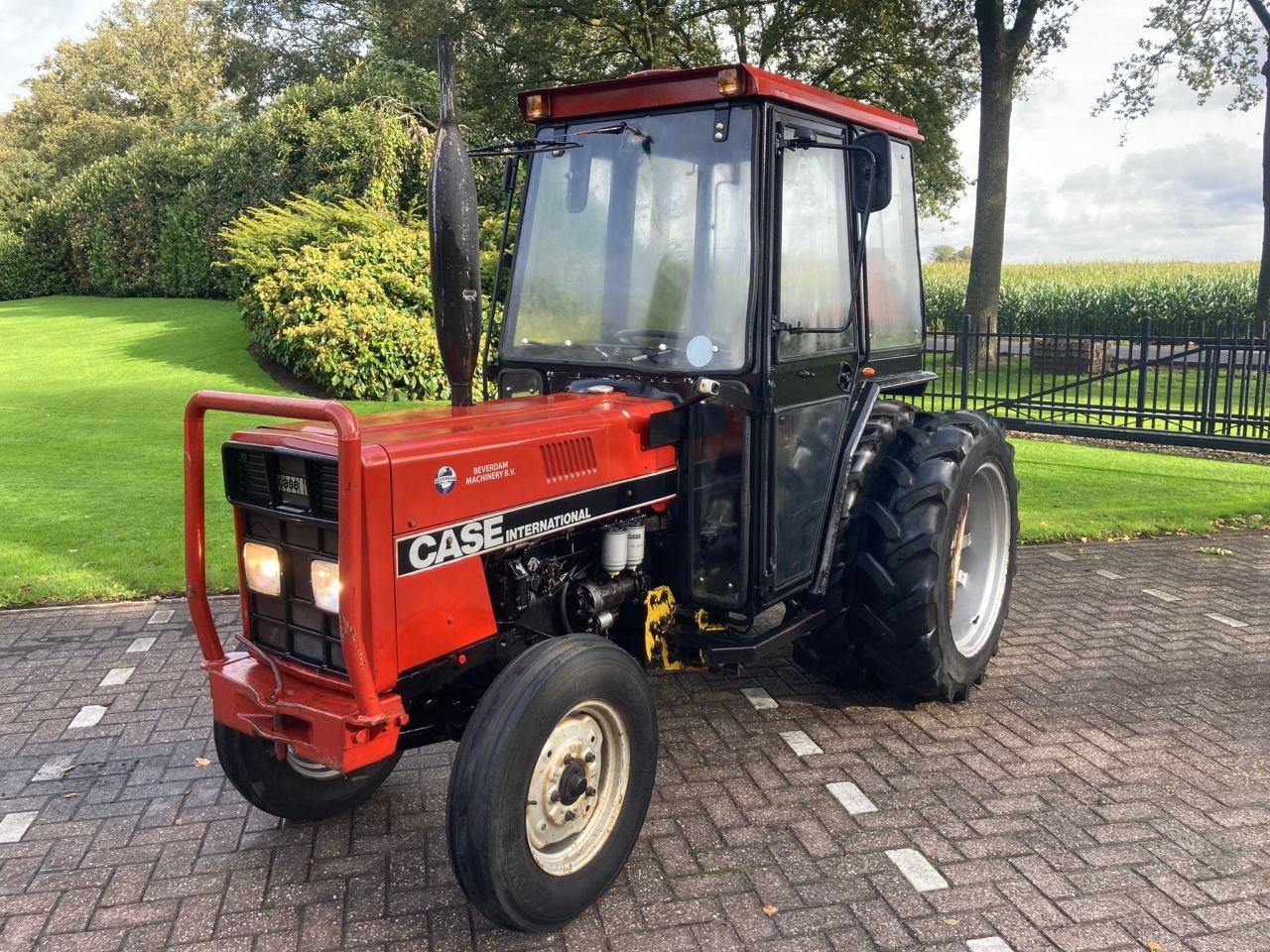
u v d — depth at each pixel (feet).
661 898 8.93
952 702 13.21
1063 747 11.93
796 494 11.26
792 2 62.54
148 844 9.87
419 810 10.56
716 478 10.55
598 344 11.09
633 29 65.87
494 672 9.74
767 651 10.93
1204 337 33.17
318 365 37.11
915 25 60.64
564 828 8.59
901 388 14.32
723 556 10.71
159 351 48.01
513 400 10.80
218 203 69.72
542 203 11.59
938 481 12.05
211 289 73.15
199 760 11.64
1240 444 30.58
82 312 68.08
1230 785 11.00
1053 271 98.58
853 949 8.23
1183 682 13.96
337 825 10.25
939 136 68.90
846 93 68.18
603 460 9.81
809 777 11.14
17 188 116.06
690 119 10.45
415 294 39.32
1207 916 8.65
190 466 8.61
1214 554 20.77
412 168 52.47
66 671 14.17
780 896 8.95
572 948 8.27
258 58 112.27
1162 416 33.81
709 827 10.10
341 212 45.96
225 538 20.34
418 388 37.68
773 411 10.45
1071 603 17.56
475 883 7.78
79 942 8.36
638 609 10.91
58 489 24.11
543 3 65.00
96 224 81.15
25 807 10.57
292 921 8.64
